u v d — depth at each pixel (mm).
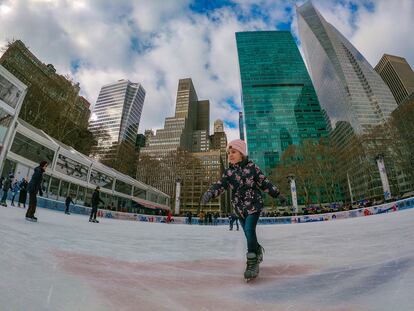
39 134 21375
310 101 95562
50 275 1568
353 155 50375
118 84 129625
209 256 2996
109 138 56875
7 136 17031
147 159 62281
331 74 93250
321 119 92062
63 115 37250
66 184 22922
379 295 1336
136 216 23000
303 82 100125
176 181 33219
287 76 101562
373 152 43969
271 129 88188
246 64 106375
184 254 3092
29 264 1740
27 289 1252
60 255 2246
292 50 109562
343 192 68938
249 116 90812
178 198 32406
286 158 53750
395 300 1233
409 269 1795
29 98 34375
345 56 95000
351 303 1267
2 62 39781
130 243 3842
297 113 92375
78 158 24078
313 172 46344
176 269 2184
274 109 92438
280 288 1613
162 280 1776
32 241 2664
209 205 87875
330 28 111750
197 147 145250
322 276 1879
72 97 39438
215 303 1330
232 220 11492
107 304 1217
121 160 60781
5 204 9328
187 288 1608
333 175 46125
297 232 6906
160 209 43938
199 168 81500
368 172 50656
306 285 1655
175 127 120875
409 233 4062
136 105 127500
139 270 2047
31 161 19031
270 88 98188
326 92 96125
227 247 3982
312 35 111875
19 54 42750
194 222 25141
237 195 2152
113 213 21016
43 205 14859
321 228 7973
